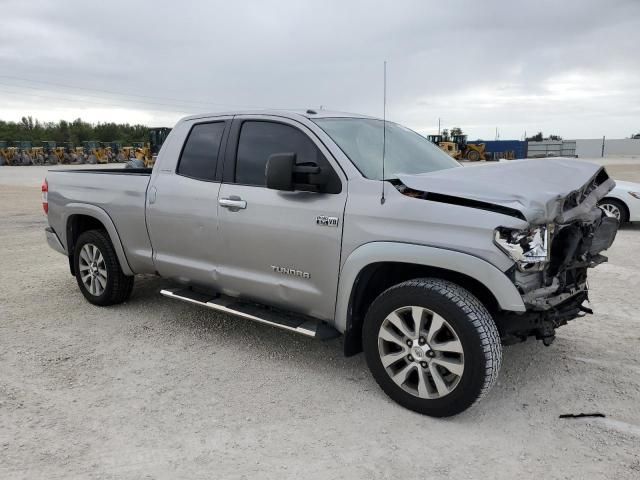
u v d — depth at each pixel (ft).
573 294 11.82
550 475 9.07
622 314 17.17
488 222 9.96
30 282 21.33
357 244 11.46
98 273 17.83
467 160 184.44
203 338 15.30
